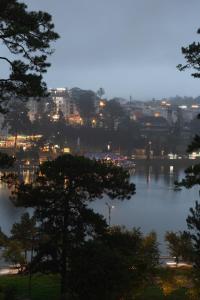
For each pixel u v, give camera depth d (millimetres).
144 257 43625
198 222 31344
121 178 41344
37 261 41531
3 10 24359
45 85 26344
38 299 46812
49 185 40906
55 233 40812
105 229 40625
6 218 116562
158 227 119750
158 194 187500
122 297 33375
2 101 26297
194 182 28062
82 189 41312
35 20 24781
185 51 28297
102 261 29766
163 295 47969
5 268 67125
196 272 40719
